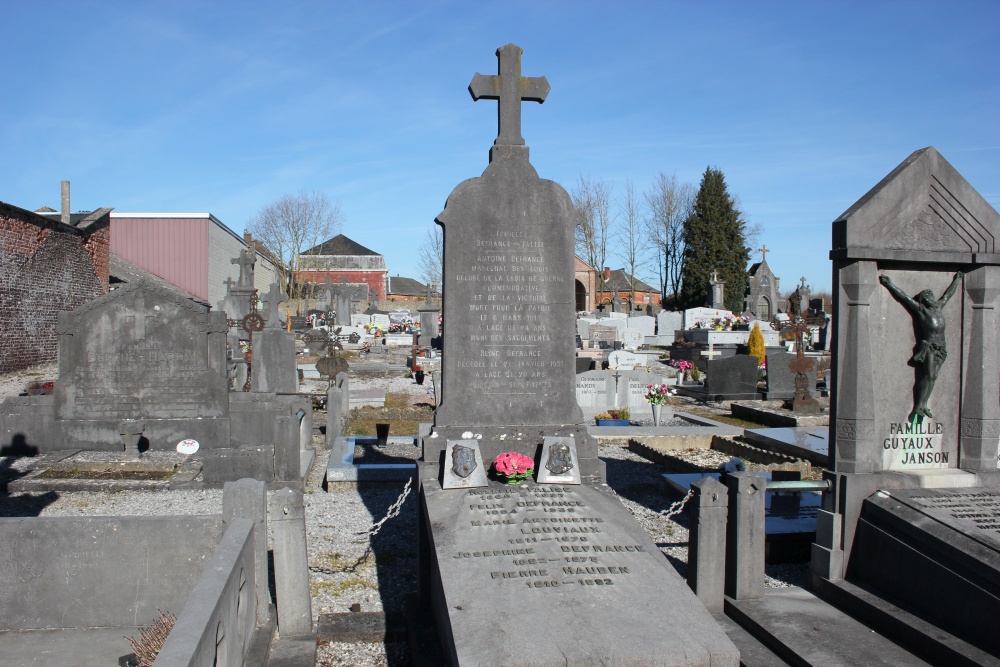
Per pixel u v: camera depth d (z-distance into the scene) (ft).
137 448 41.04
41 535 18.67
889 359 22.94
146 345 42.22
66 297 87.81
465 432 23.79
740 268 217.77
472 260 24.99
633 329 130.31
